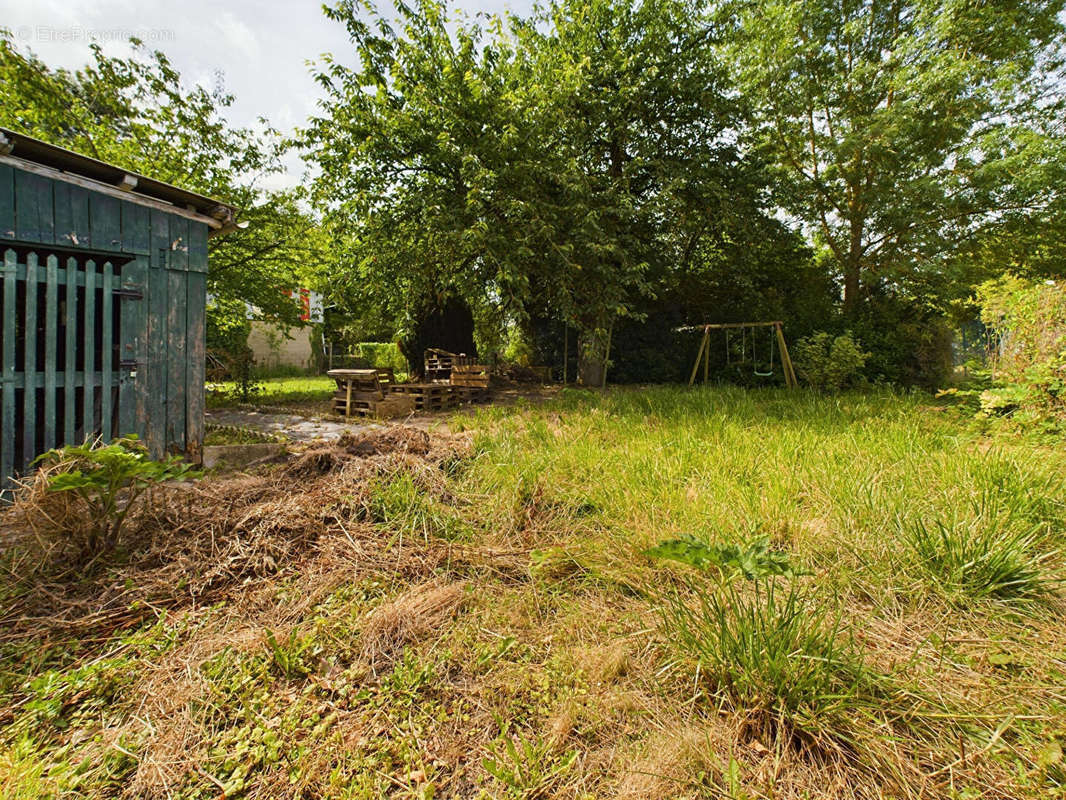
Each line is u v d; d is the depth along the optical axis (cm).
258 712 158
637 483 341
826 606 190
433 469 359
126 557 247
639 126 1201
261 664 180
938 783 127
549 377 1477
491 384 1267
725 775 130
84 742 146
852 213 1294
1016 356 562
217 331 1051
